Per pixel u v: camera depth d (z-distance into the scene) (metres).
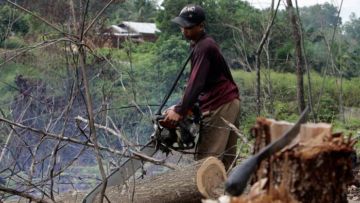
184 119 5.34
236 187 2.51
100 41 8.64
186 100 5.30
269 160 2.82
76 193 5.50
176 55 15.61
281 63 18.20
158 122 5.36
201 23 5.46
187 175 5.05
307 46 20.64
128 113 6.63
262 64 15.65
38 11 11.02
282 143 2.61
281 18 20.72
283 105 15.77
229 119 5.55
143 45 18.09
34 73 8.01
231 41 19.28
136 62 15.11
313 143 2.76
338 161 2.73
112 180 5.24
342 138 2.78
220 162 5.12
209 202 2.88
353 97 20.81
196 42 5.52
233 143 5.68
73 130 6.77
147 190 5.13
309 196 2.72
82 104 6.69
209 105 5.56
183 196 5.05
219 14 19.31
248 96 15.60
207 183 5.05
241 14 19.33
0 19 11.19
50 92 7.65
